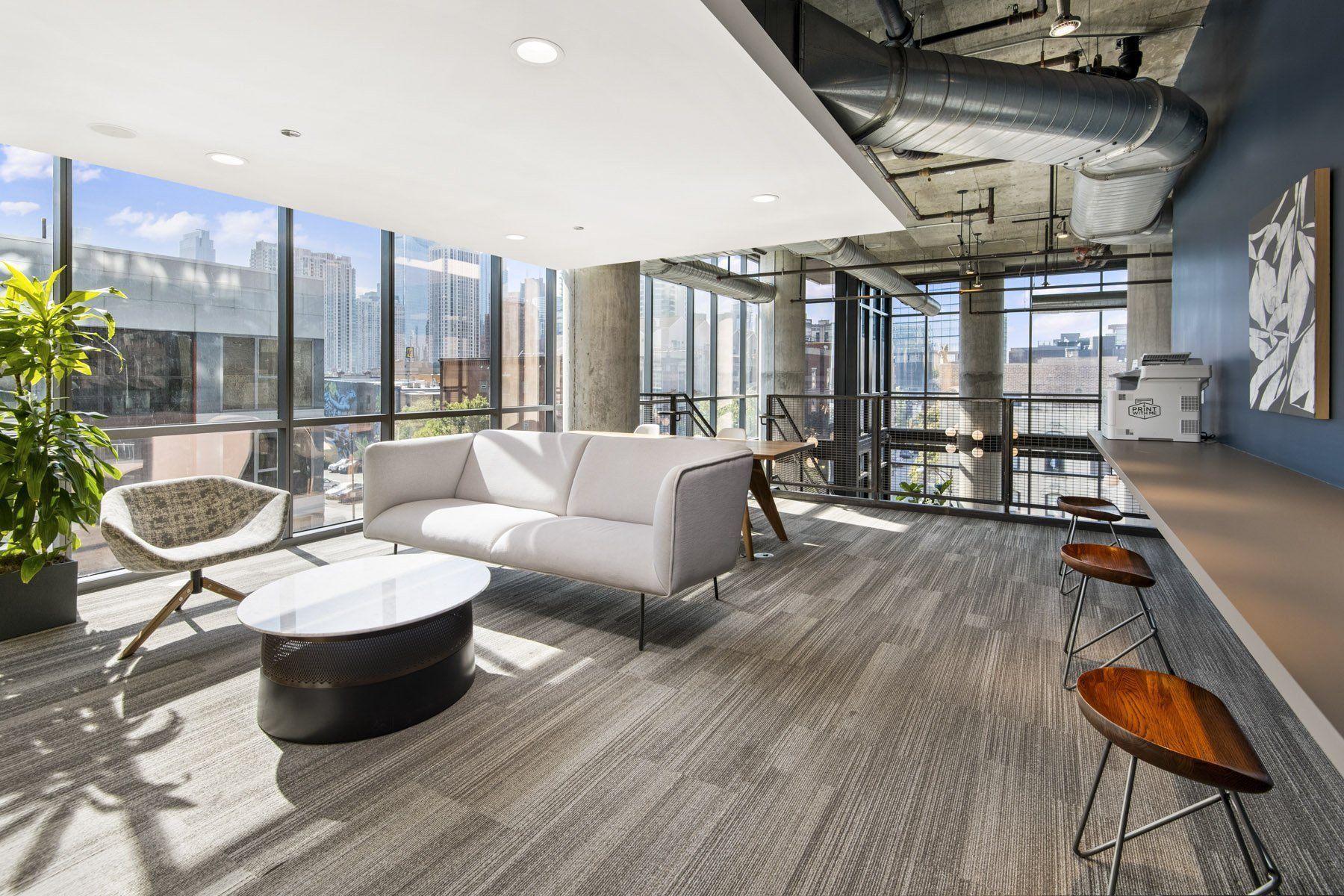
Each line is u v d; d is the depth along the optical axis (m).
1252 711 2.44
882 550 4.76
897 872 1.63
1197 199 4.52
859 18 4.35
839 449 7.41
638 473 3.74
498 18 1.98
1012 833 1.77
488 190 3.68
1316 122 2.64
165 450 4.06
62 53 2.15
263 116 2.66
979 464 8.24
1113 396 3.95
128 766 2.05
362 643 2.23
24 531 2.92
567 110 2.64
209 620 3.28
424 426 5.67
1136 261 8.55
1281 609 1.02
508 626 3.23
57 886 1.57
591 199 3.88
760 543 4.97
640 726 2.31
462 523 3.64
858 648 3.01
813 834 1.77
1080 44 4.65
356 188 3.64
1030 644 3.06
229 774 2.02
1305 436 2.68
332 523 5.02
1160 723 1.34
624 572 2.97
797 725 2.33
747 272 10.88
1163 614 3.46
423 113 2.65
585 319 6.11
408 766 2.06
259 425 4.51
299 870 1.63
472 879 1.60
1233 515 1.76
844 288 11.82
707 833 1.77
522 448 4.24
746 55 2.22
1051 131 3.49
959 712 2.42
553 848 1.71
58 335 2.97
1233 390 3.67
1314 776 2.03
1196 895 1.56
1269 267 3.05
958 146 3.72
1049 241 7.89
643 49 2.17
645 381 8.57
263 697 2.26
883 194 4.08
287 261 4.62
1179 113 3.61
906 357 14.02
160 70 2.27
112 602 3.50
